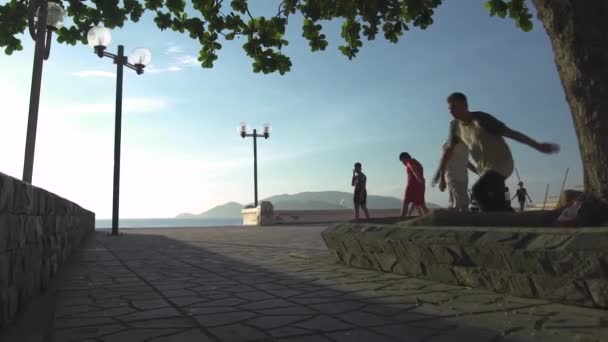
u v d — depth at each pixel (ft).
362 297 12.66
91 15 18.48
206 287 14.65
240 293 13.53
